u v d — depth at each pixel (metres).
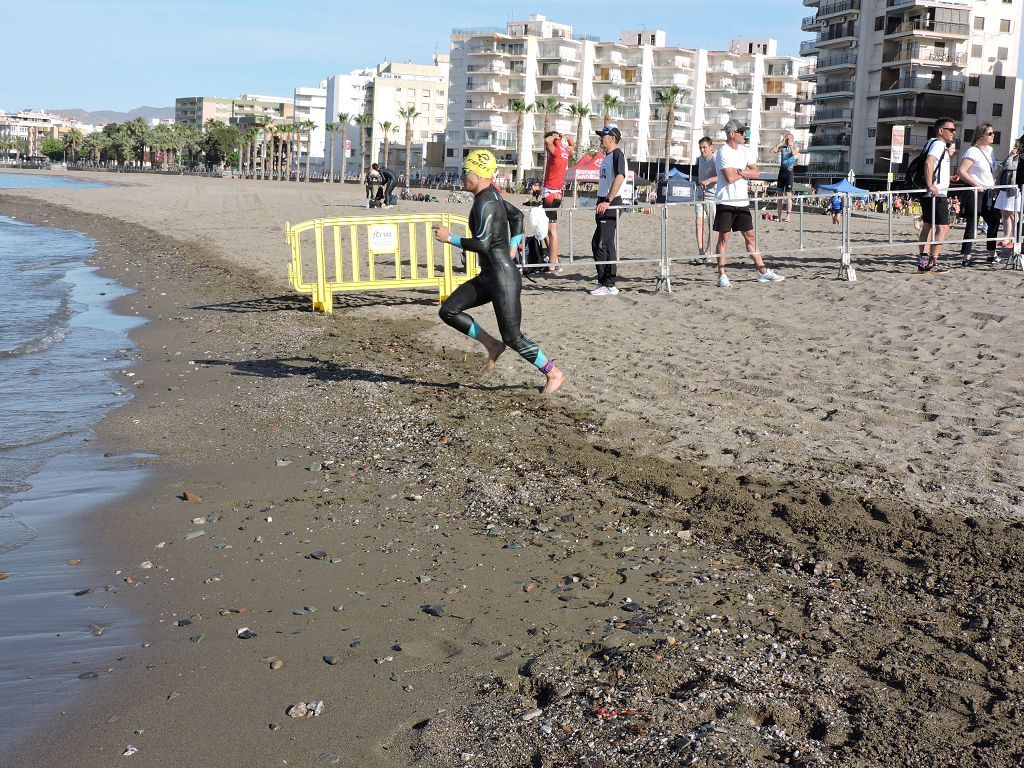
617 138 12.77
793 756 3.09
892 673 3.63
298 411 8.08
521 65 122.56
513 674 3.73
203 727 3.39
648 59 123.12
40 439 7.36
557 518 5.50
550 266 14.39
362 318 12.85
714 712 3.38
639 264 16.36
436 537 5.27
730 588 4.50
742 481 5.92
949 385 7.66
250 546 5.19
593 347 9.90
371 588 4.61
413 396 8.38
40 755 3.21
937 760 3.07
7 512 5.75
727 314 11.15
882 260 15.37
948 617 4.12
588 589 4.52
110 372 9.84
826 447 6.43
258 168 181.50
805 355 8.97
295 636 4.11
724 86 125.62
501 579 4.67
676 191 32.25
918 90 76.69
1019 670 3.64
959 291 11.62
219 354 10.72
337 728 3.38
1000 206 13.95
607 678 3.65
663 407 7.61
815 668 3.69
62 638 4.11
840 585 4.50
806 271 14.29
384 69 169.88
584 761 3.11
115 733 3.35
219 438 7.37
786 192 25.19
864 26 83.06
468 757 3.18
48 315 13.76
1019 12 79.25
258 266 19.84
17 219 39.75
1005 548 4.77
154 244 26.28
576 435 7.05
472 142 124.69
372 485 6.18
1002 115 79.81
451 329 11.59
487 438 7.06
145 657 3.93
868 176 81.62
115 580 4.75
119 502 5.92
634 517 5.48
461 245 7.49
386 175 40.12
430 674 3.75
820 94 88.94
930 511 5.28
